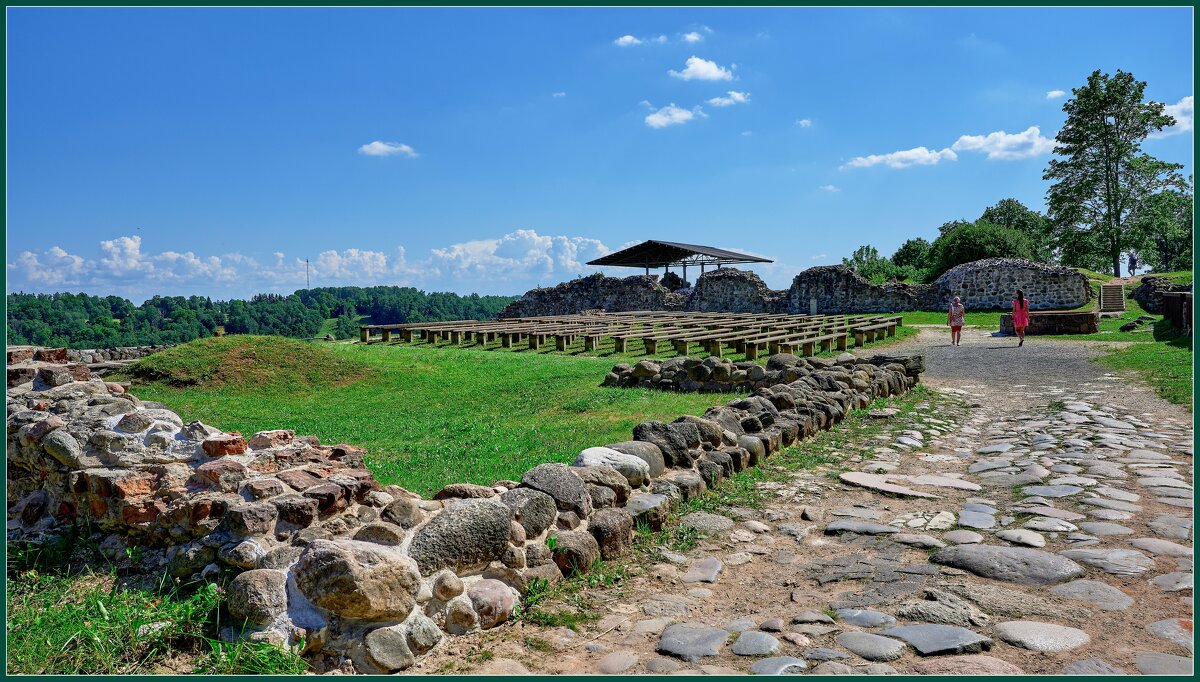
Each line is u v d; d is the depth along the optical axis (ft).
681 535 16.46
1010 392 39.60
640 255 147.23
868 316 108.78
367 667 10.48
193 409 40.22
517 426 31.55
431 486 20.20
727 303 134.72
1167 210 141.79
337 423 35.70
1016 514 17.54
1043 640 10.85
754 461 22.82
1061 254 159.43
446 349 64.90
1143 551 14.64
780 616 12.23
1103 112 144.56
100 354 68.80
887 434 28.17
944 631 11.17
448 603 11.78
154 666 10.59
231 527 12.18
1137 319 77.20
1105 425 28.37
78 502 15.08
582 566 13.94
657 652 11.03
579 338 76.48
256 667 10.17
